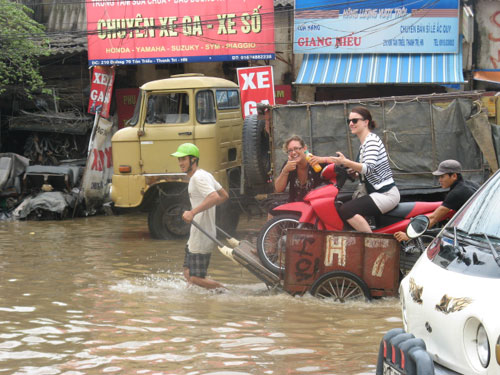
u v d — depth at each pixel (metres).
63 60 18.38
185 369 4.92
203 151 12.11
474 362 2.89
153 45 17.16
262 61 17.66
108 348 5.48
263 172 10.31
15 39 16.92
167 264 9.67
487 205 3.74
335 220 7.32
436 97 9.19
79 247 11.30
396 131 9.31
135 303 7.14
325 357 5.20
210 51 16.95
